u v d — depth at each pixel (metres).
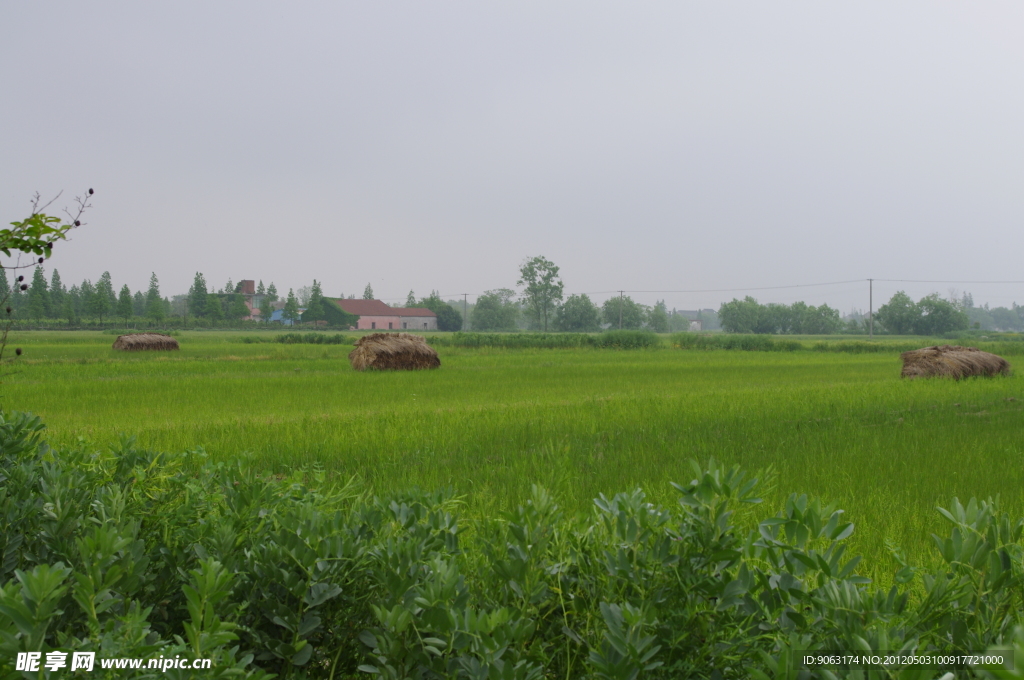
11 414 4.46
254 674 2.01
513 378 22.52
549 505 2.89
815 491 6.84
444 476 7.54
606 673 2.10
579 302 127.00
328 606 2.72
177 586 2.94
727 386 19.66
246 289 150.38
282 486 3.76
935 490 6.98
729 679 2.36
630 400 15.01
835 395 15.97
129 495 3.56
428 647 2.28
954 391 17.16
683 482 7.21
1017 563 2.47
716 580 2.44
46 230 4.20
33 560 2.98
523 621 2.41
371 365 26.17
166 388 17.94
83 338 59.47
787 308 126.88
